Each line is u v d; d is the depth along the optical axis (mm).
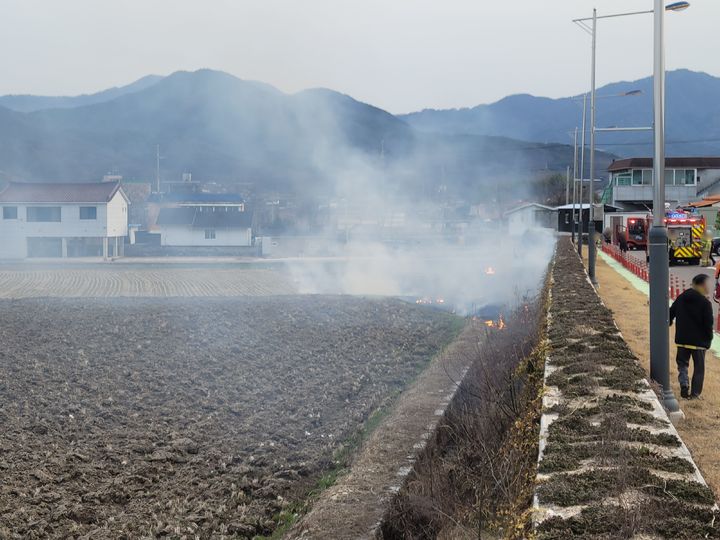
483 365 13281
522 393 10961
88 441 13539
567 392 8828
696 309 11172
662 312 10672
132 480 11719
